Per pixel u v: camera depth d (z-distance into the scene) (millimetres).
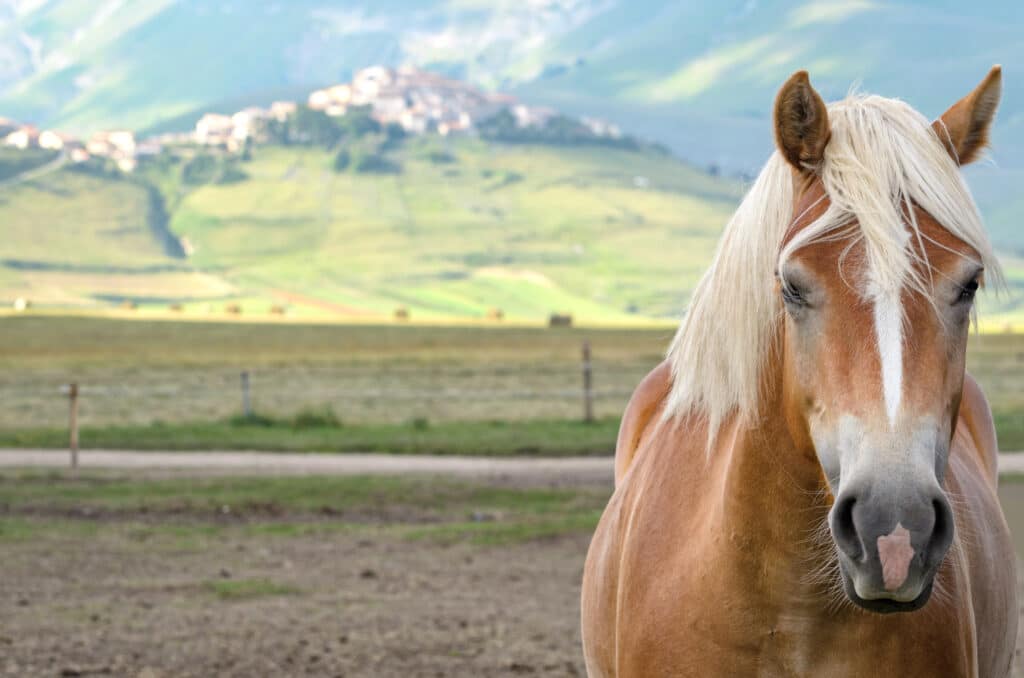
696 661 2547
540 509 11961
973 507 2867
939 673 2449
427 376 39000
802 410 2293
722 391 2658
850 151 2285
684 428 2885
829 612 2461
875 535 2012
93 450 17406
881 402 2104
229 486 13461
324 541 10289
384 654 6543
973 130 2424
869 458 2074
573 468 14961
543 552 9742
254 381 36531
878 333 2143
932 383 2115
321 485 13422
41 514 11656
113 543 10148
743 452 2514
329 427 20578
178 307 110625
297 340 72812
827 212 2254
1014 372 37812
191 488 13328
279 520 11508
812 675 2498
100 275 198250
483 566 9188
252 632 7055
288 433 19359
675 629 2584
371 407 28812
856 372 2146
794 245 2271
